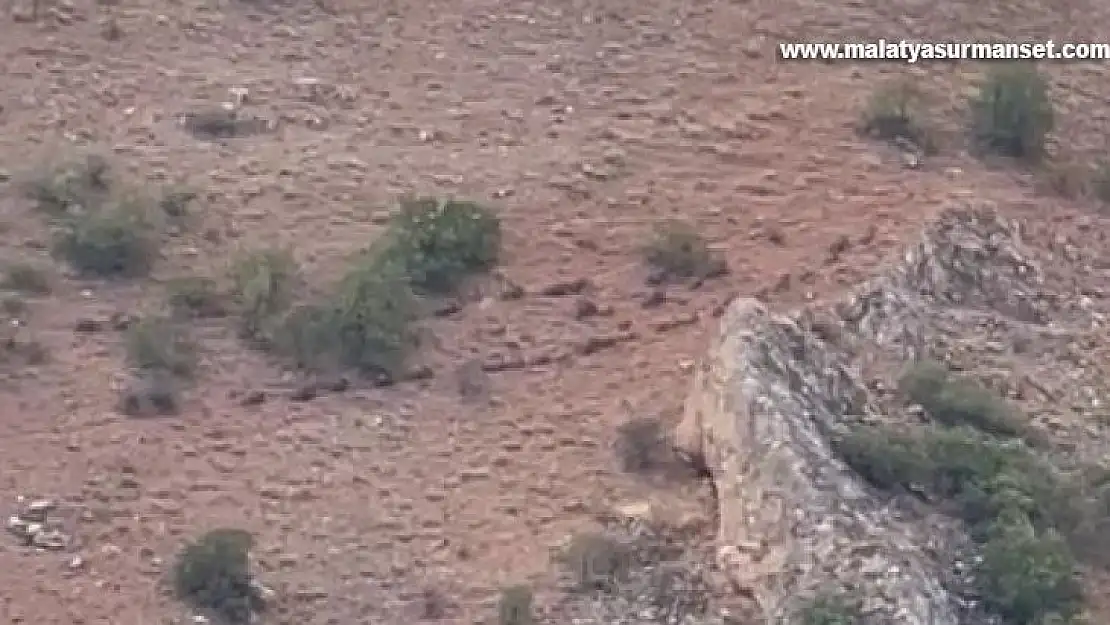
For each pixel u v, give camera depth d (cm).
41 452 8825
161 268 10150
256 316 9719
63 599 7994
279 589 8125
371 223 10600
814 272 9994
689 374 9350
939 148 11462
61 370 9356
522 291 10075
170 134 11194
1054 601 8031
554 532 8438
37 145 10988
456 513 8594
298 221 10575
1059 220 10862
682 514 8456
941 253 10012
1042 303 10056
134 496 8594
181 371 9375
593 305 9950
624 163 11162
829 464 8200
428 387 9406
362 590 8144
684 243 10181
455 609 8044
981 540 8206
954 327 9650
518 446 9000
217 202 10650
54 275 10044
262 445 8969
